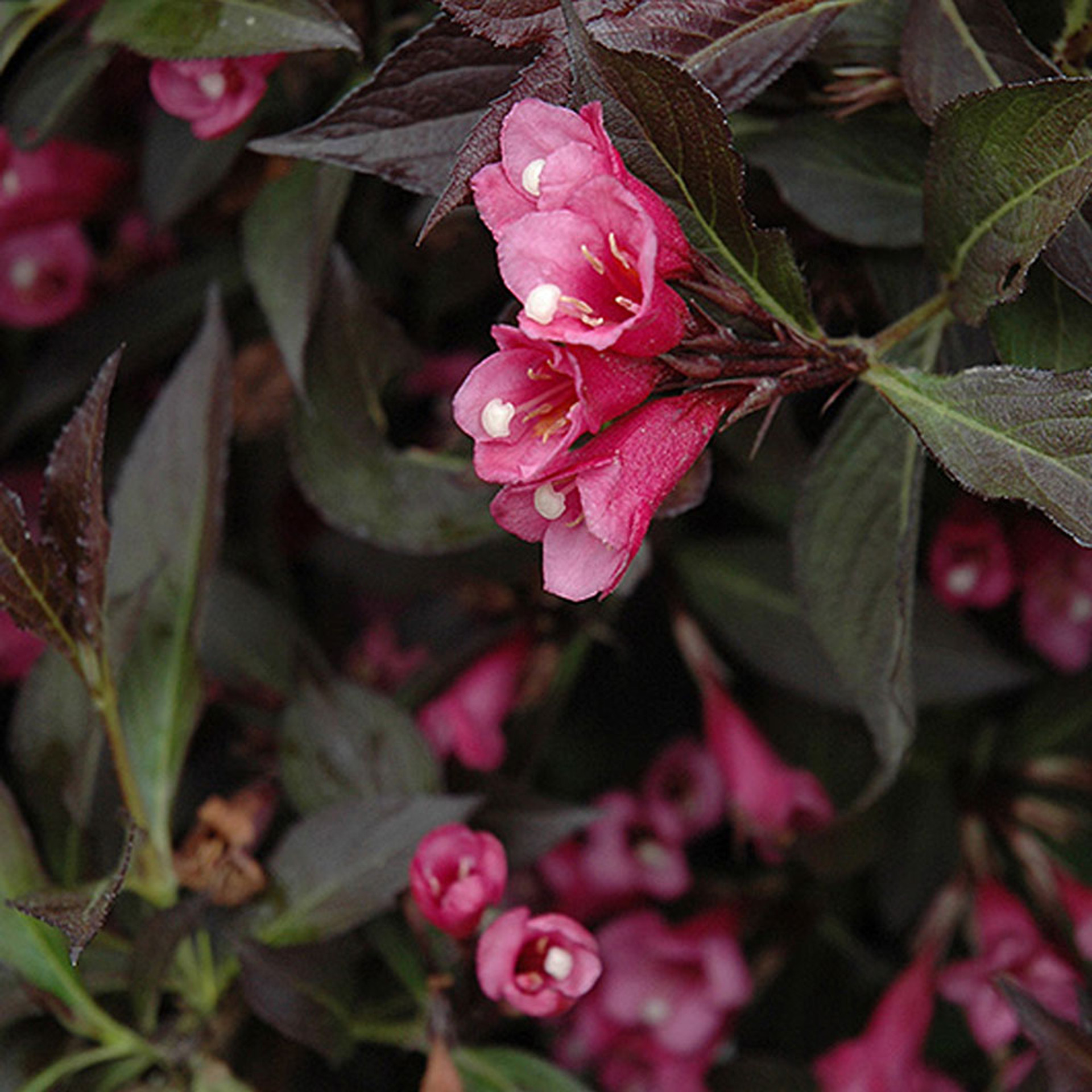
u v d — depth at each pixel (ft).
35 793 2.19
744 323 1.97
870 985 2.43
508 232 1.86
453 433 2.34
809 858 2.33
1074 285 1.97
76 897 2.01
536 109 1.88
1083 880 2.42
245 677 2.32
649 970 2.37
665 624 2.46
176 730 2.18
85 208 2.39
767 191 2.14
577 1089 2.15
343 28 2.05
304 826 2.15
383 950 2.20
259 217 2.18
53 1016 2.16
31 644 2.42
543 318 1.85
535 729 2.36
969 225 1.98
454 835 2.05
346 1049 2.15
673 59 1.96
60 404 2.40
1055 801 2.45
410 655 2.49
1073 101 1.91
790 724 2.42
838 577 2.09
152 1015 2.13
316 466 2.23
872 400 2.07
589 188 1.86
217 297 2.19
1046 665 2.43
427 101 1.98
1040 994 2.27
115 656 2.15
